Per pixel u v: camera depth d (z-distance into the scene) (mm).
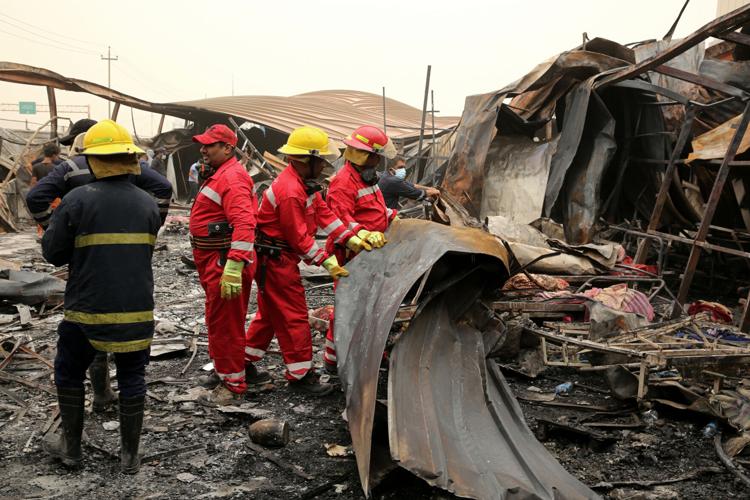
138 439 3545
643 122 9719
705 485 3498
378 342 3461
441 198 7965
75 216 3297
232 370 4461
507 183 10148
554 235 8602
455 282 4172
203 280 4371
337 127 25531
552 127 11148
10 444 3848
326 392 4695
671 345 4715
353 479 3508
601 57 9984
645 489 3436
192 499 3281
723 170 6832
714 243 9055
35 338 5938
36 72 20594
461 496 2926
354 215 4676
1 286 6777
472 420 3504
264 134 25812
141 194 3521
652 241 9320
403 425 3219
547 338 5047
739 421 4016
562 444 3947
